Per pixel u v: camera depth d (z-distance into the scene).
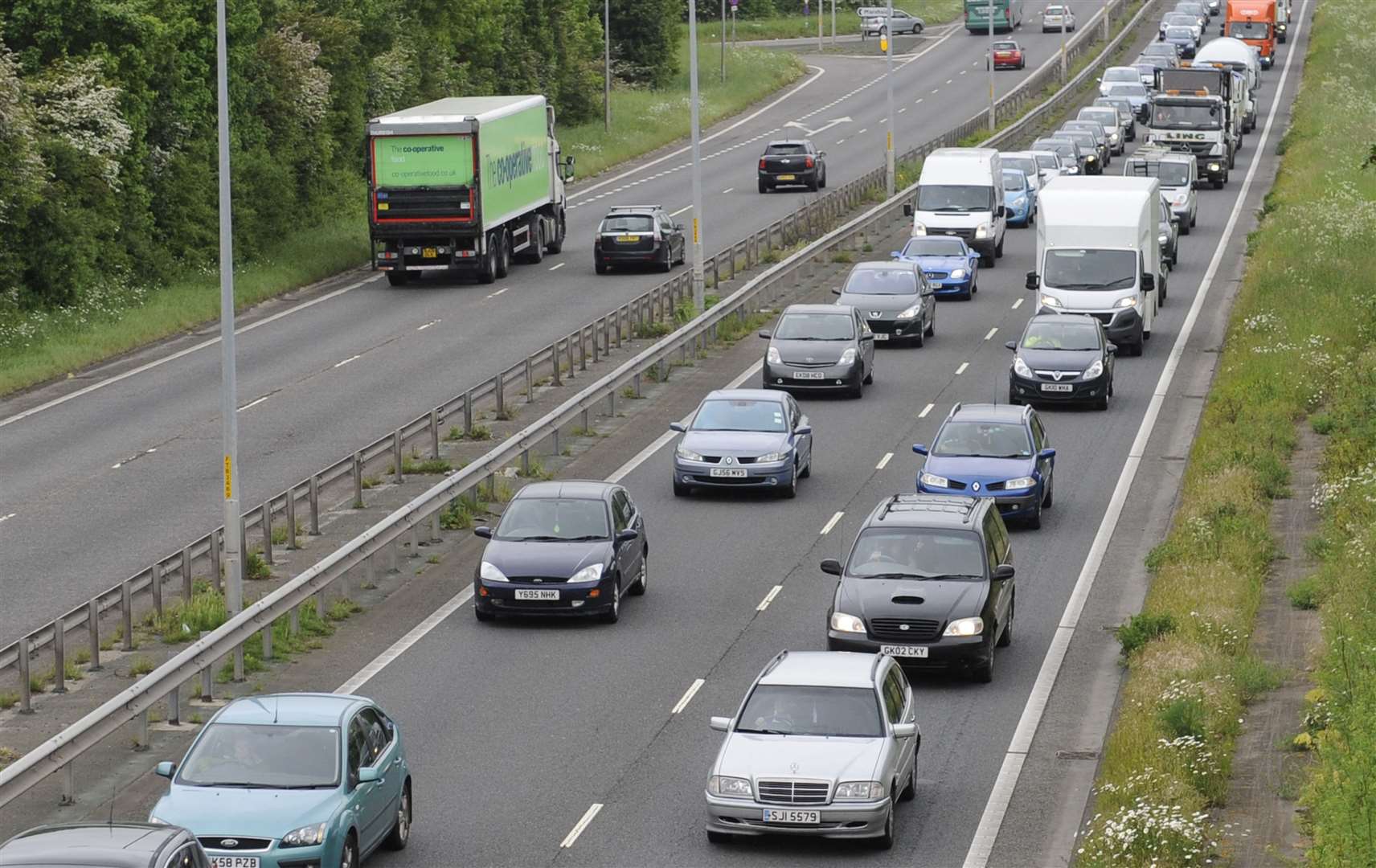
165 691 35.44
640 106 172.88
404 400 67.12
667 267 97.62
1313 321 72.31
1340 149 127.94
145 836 23.59
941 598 39.00
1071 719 36.62
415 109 96.12
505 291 91.88
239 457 59.28
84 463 59.38
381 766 29.16
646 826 30.98
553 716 36.94
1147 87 167.88
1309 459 56.81
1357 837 24.41
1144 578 46.62
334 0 132.75
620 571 44.00
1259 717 35.22
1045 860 29.42
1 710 37.25
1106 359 66.31
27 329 78.56
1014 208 113.19
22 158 83.06
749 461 54.75
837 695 31.36
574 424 64.81
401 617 44.25
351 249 105.75
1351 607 39.31
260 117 113.50
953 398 68.12
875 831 29.50
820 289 90.31
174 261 95.94
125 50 95.62
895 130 160.50
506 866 29.19
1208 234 105.75
